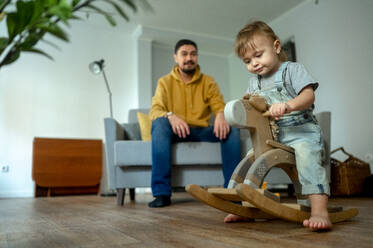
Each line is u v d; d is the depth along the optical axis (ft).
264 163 2.82
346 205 5.01
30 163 11.35
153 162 5.20
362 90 9.42
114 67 13.56
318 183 2.73
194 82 6.20
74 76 12.68
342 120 9.99
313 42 11.29
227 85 16.08
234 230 2.62
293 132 3.07
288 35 12.52
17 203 7.22
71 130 12.22
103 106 13.00
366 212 3.89
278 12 12.68
